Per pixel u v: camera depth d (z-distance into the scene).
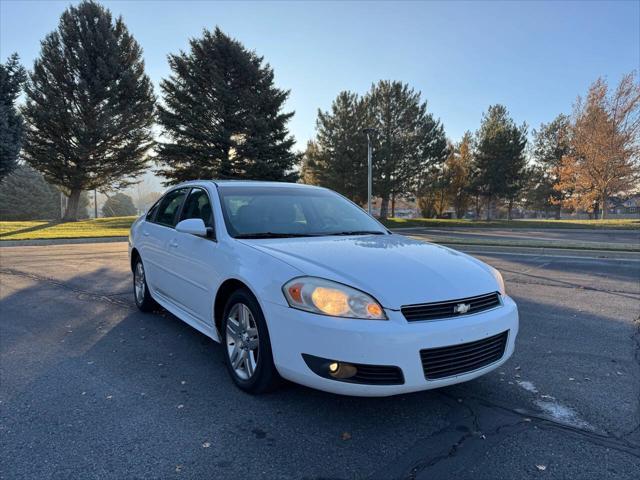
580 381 3.72
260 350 3.15
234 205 4.16
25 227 24.70
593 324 5.44
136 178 36.50
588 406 3.27
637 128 32.41
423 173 40.09
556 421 3.04
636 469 2.50
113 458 2.55
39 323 5.26
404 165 38.62
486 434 2.86
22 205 57.91
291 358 2.88
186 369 3.87
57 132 31.39
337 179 37.94
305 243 3.59
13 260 11.05
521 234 24.50
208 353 4.28
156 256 5.01
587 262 10.96
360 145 37.06
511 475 2.43
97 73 31.17
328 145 39.22
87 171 32.94
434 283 2.96
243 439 2.76
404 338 2.68
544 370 3.96
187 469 2.46
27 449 2.64
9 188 57.34
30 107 30.22
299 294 2.86
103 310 5.87
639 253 11.62
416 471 2.46
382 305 2.74
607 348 4.56
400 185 38.78
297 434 2.82
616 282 8.20
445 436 2.83
